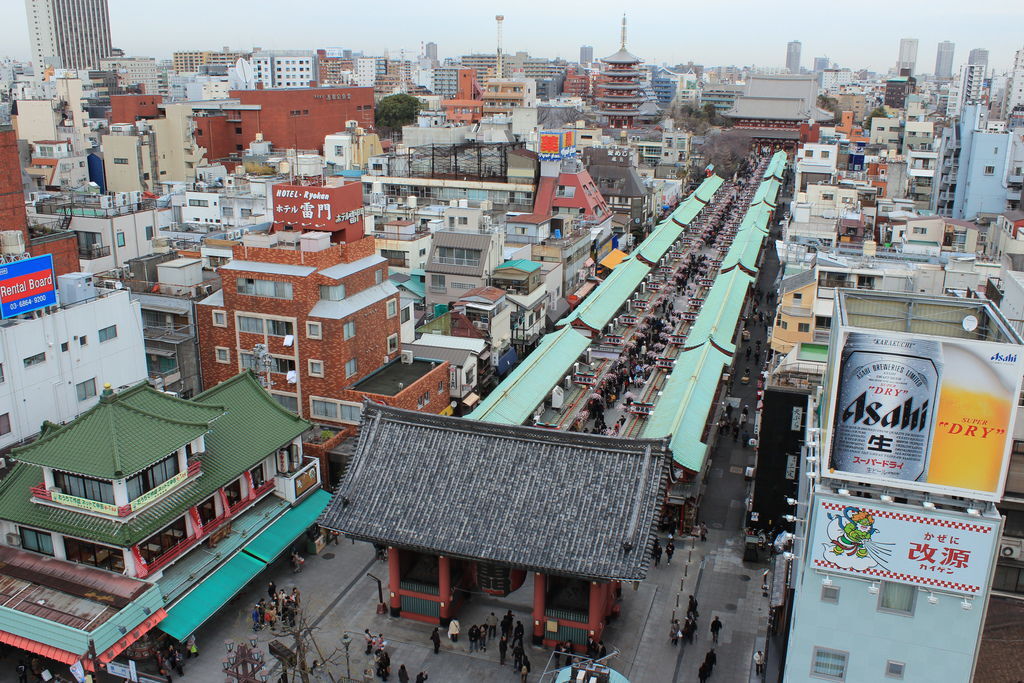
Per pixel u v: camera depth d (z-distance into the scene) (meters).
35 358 54.09
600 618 46.41
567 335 92.12
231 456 52.09
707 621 50.22
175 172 163.00
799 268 84.19
